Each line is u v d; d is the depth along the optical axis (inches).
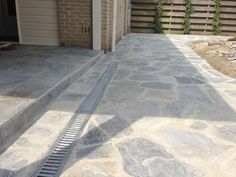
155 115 118.4
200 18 502.3
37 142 92.7
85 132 101.3
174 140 96.9
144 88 156.2
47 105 124.6
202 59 249.0
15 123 96.3
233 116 119.2
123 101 134.5
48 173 77.2
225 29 500.4
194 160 84.7
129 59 241.0
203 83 169.8
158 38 421.1
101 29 247.6
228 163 83.6
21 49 231.3
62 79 145.3
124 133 101.2
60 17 245.4
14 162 80.8
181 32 512.4
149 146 92.4
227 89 158.2
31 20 252.8
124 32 458.6
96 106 127.0
